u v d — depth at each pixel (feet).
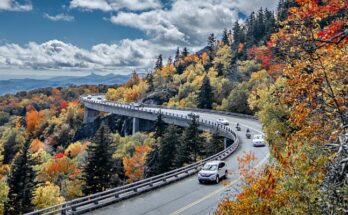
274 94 38.14
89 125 395.55
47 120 474.08
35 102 646.33
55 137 409.08
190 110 299.79
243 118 241.55
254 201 28.40
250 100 180.65
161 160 167.32
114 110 342.03
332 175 20.18
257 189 28.43
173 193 75.61
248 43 493.77
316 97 31.07
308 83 31.07
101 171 134.00
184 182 87.25
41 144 366.22
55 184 198.80
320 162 21.83
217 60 486.79
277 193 24.36
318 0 26.04
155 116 272.51
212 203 65.31
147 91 478.59
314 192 20.98
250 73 358.02
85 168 136.87
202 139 179.01
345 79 30.58
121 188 72.54
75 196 170.50
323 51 29.40
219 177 84.89
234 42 597.52
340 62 29.48
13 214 113.50
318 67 30.22
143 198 72.23
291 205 22.61
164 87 440.86
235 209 31.89
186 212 60.59
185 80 463.01
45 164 217.36
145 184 78.95
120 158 212.23
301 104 31.94
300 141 28.91
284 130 70.03
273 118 77.56
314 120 31.42
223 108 292.81
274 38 30.76
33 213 53.36
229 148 126.52
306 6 26.66
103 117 390.83
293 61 32.32
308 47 27.53
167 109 320.09
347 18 24.93
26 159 120.26
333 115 29.73
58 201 135.33
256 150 130.72
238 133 178.91
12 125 495.41
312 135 30.66
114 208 64.90
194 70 476.95
